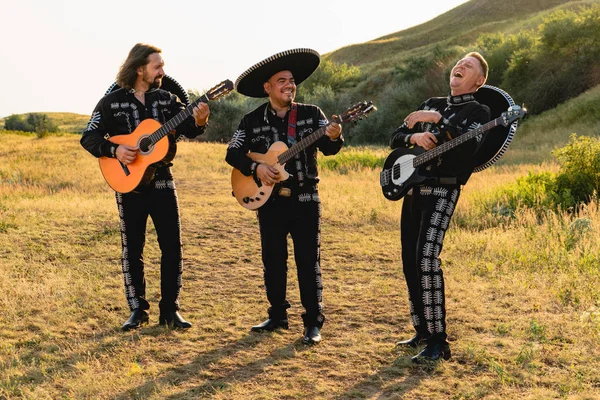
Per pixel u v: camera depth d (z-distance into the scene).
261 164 4.88
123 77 5.07
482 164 4.54
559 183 11.11
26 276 6.92
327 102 51.22
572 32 37.00
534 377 4.14
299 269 5.05
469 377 4.24
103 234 8.98
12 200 13.18
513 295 5.97
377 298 6.18
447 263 7.35
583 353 4.50
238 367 4.54
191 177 17.94
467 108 4.35
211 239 9.08
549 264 6.92
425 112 4.27
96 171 20.77
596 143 11.40
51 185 17.92
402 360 4.55
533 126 31.33
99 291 6.33
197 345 4.97
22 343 5.04
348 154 21.52
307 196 4.98
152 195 5.21
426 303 4.48
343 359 4.65
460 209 10.70
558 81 36.81
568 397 3.82
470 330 5.12
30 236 8.68
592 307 5.25
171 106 5.18
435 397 3.98
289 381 4.29
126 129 5.11
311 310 5.03
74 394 4.08
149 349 4.88
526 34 43.22
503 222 9.85
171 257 5.31
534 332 4.88
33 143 30.33
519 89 38.84
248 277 7.10
